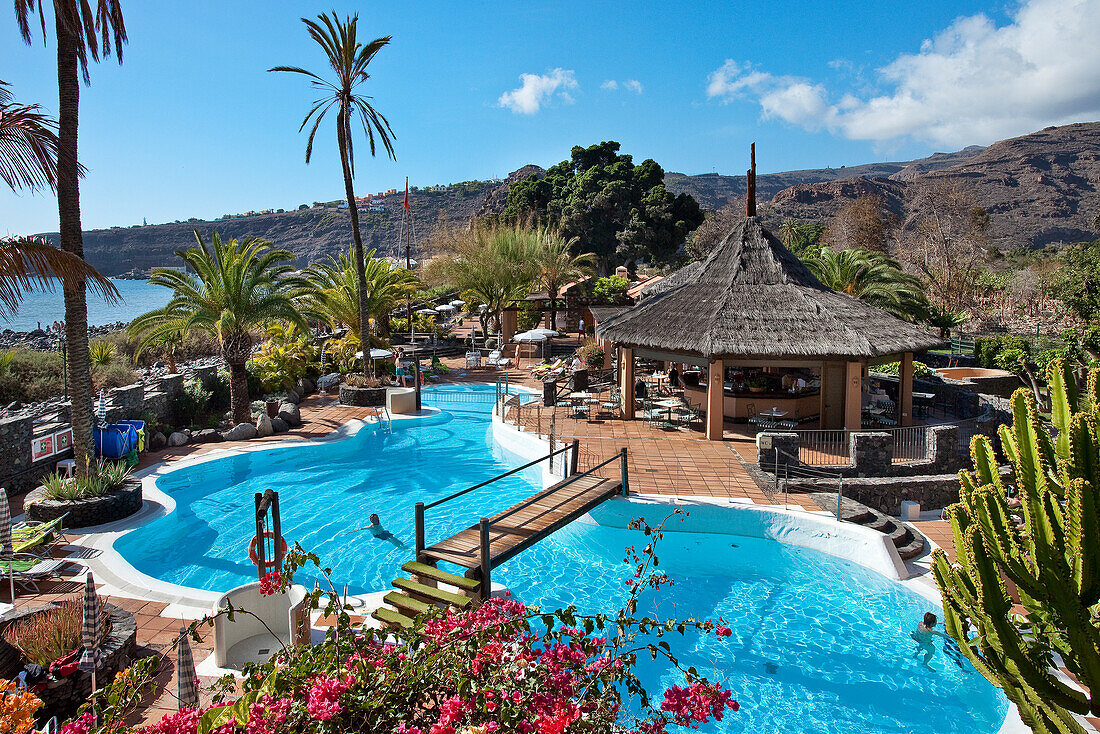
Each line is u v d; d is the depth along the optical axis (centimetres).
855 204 7994
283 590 553
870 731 809
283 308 2161
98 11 1373
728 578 1202
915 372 2739
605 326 2311
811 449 1762
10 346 4541
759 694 880
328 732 371
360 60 2609
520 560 1284
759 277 2038
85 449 1371
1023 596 540
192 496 1612
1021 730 749
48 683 664
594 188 8150
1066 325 3672
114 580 1056
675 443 1861
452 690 414
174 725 372
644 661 954
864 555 1225
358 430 2255
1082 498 463
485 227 4491
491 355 3600
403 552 1307
